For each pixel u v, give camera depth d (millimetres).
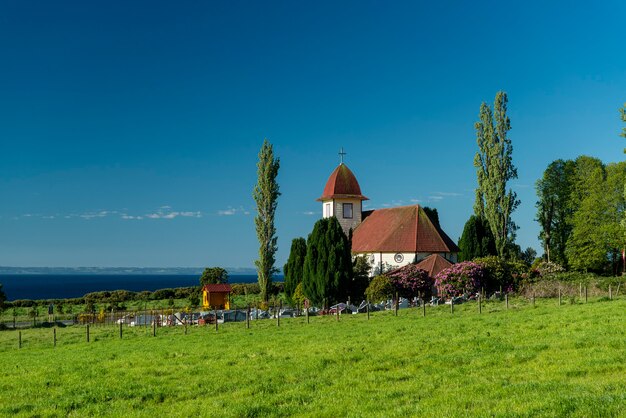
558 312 34188
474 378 17578
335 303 60625
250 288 100000
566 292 53562
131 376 22203
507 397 14633
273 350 26594
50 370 24859
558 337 23781
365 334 30516
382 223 78188
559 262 87875
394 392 16547
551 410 12688
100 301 96688
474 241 71938
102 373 23406
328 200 86125
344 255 61312
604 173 86500
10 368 27078
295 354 24781
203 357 25969
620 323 25891
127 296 101375
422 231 71688
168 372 22672
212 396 18391
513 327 28484
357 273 65438
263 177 75812
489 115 79188
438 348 23547
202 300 80312
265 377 20188
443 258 67125
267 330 38312
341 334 31359
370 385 17953
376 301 57031
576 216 83188
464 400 14719
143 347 32281
